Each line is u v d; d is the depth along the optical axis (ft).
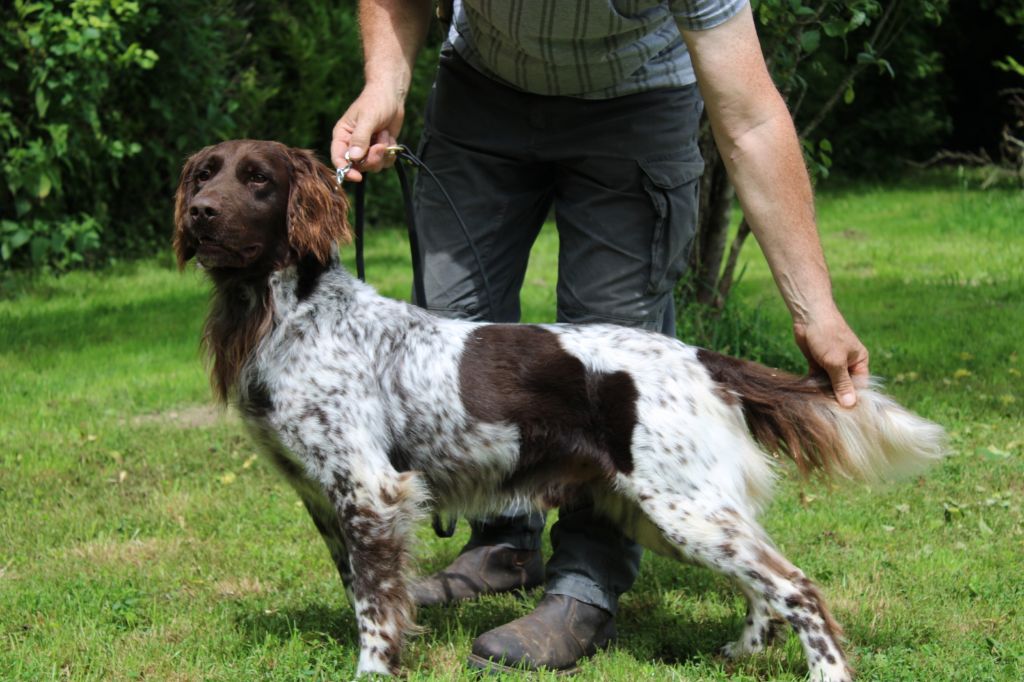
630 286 13.71
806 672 12.42
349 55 57.31
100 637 13.29
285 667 12.23
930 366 27.91
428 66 57.41
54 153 39.40
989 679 11.99
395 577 12.15
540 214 14.85
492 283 14.51
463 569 15.14
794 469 15.23
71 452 22.09
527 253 15.02
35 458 21.62
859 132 79.00
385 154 13.10
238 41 51.49
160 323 34.88
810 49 22.77
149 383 27.68
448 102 14.30
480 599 14.98
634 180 13.51
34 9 38.78
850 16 24.29
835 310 12.05
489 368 12.51
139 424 24.49
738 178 12.05
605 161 13.47
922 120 77.25
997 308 34.81
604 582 13.15
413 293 14.79
